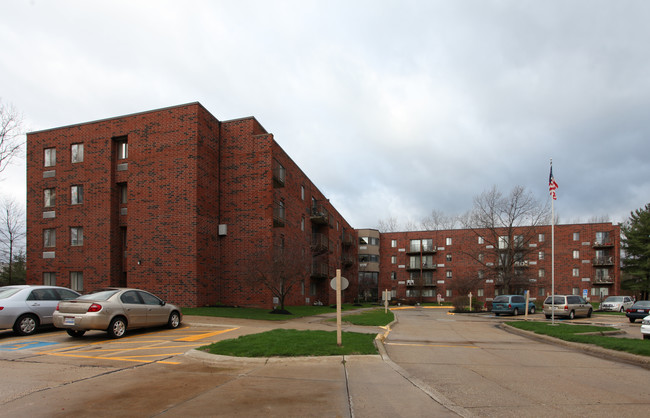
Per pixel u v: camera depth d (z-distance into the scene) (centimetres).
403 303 5747
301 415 548
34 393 650
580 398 647
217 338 1288
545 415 557
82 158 2762
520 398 645
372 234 6141
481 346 1295
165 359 946
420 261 5775
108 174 2661
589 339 1280
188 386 699
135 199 2539
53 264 2744
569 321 2423
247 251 2592
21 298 1317
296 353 950
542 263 5428
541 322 2086
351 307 4162
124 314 1296
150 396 636
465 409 579
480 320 2580
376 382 736
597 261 5166
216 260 2605
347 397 637
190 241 2405
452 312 3691
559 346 1311
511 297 3147
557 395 665
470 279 4612
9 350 1066
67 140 2797
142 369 839
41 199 2841
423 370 870
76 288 2672
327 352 962
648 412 575
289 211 3120
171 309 1515
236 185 2667
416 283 5978
